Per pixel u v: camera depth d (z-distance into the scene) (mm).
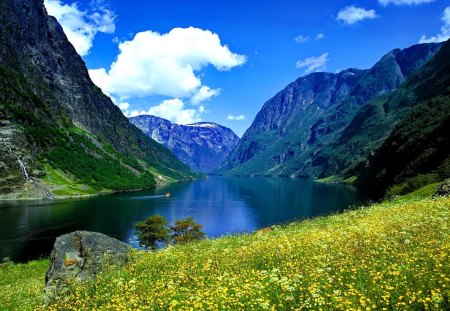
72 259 15875
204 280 12234
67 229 93688
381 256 12109
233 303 9633
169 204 156250
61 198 165500
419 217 17984
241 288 10500
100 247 16906
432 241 12547
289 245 15523
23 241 79750
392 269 10555
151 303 10516
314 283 10031
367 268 11031
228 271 13000
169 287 11273
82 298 12500
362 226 17938
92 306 11766
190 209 140625
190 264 14914
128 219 111688
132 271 15125
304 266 12000
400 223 17109
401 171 146250
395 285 9375
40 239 81875
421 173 127188
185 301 9805
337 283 10203
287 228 28219
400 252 12055
